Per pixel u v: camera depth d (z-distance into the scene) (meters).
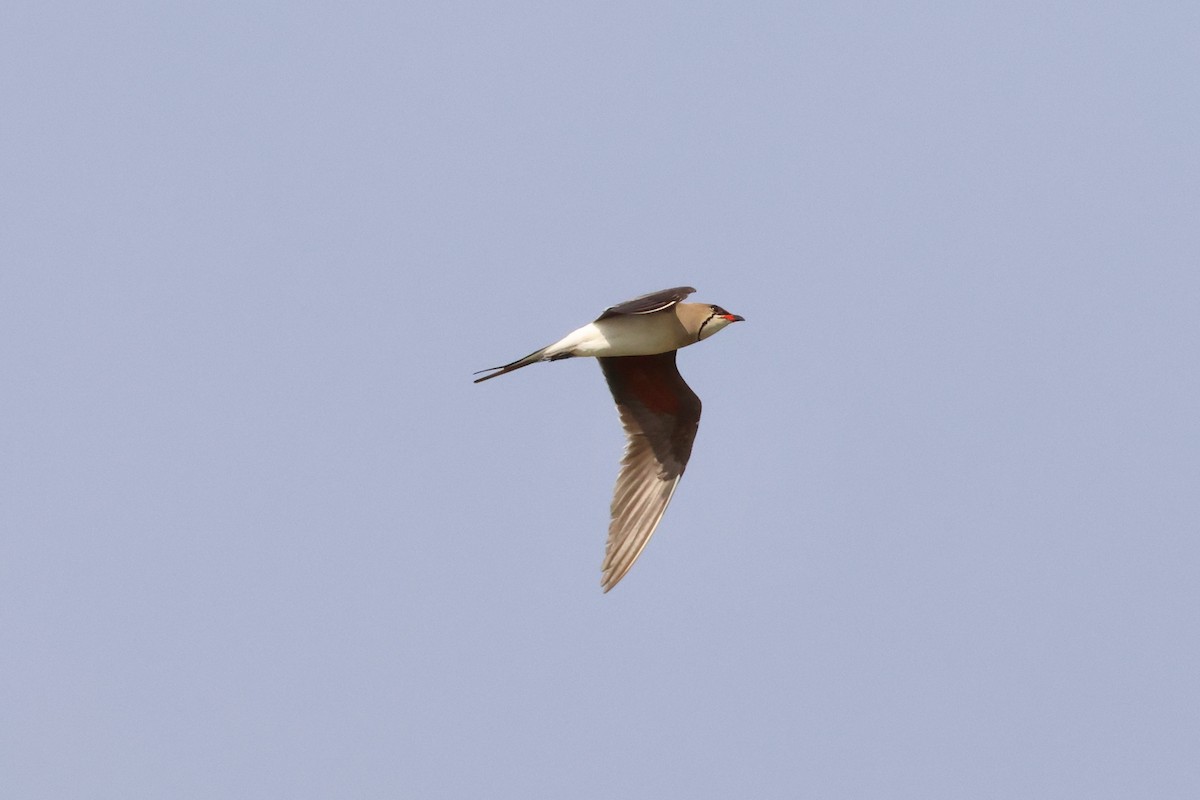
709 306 16.45
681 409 16.94
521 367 16.03
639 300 14.99
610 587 16.06
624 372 16.95
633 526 16.44
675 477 16.69
